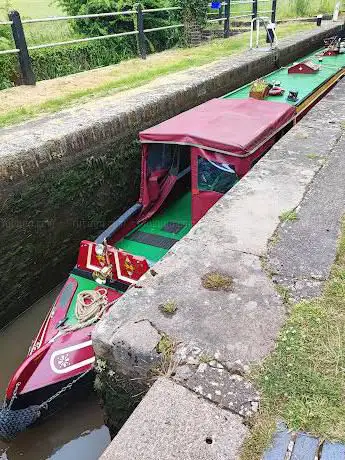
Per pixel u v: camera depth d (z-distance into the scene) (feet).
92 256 18.37
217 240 12.51
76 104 27.68
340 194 14.75
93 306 16.83
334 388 8.03
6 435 15.24
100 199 25.04
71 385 15.17
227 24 54.70
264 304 10.07
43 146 21.01
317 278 10.86
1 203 19.52
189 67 37.78
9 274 20.62
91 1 42.11
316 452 7.06
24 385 14.65
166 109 28.84
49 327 16.80
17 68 32.73
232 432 7.38
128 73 36.14
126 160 26.32
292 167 16.88
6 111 26.73
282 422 7.53
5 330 20.89
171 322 9.63
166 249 20.07
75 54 40.88
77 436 16.01
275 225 13.12
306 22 68.39
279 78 31.60
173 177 22.15
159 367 8.75
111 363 9.49
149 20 46.73
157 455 7.07
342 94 26.37
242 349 8.91
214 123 20.02
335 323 9.48
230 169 18.33
